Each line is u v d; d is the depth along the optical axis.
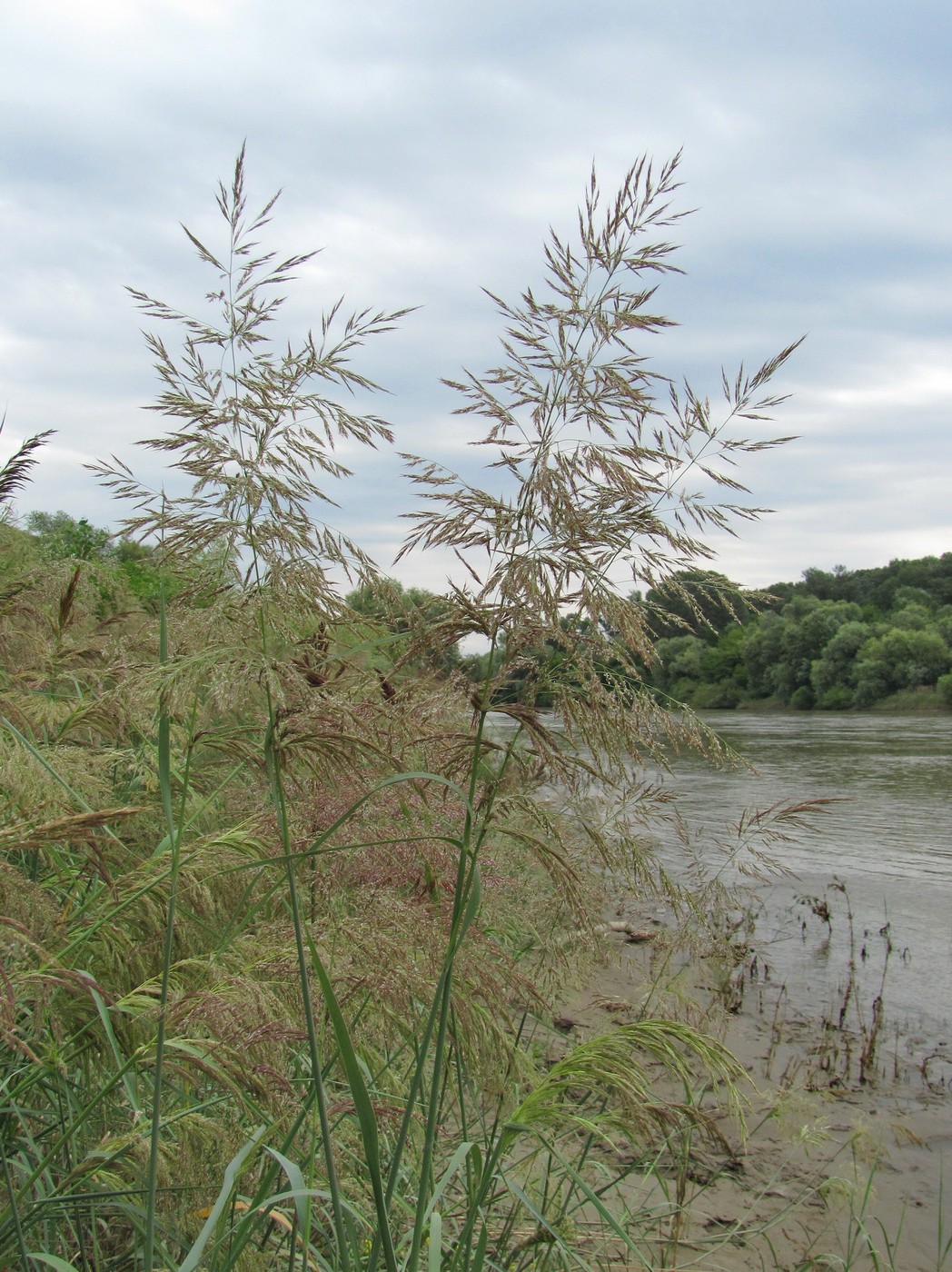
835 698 65.19
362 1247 2.46
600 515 2.21
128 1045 2.34
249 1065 1.97
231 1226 2.27
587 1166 3.77
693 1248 3.96
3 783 2.36
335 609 2.20
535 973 4.22
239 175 2.33
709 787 18.66
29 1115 2.57
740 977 7.85
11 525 5.26
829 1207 4.50
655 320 2.30
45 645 3.62
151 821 3.20
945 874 13.20
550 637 2.17
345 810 2.48
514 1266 2.83
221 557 2.10
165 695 1.90
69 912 2.59
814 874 13.10
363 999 2.36
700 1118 2.27
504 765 2.29
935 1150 5.20
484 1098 3.13
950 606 88.69
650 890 3.64
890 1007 7.59
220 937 2.62
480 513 2.21
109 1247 2.65
